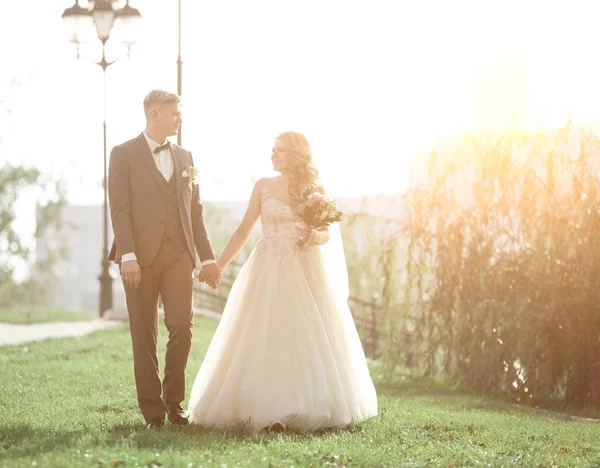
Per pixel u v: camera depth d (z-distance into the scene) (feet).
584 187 37.52
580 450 22.09
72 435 19.94
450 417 26.50
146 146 22.80
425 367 42.55
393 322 43.70
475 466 18.70
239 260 80.48
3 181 144.56
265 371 22.24
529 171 38.37
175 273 22.57
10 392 29.78
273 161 24.39
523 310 38.11
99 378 34.01
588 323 37.01
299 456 18.11
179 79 52.60
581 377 37.17
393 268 43.98
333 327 24.17
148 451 17.78
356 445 19.99
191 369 37.29
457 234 40.63
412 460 18.88
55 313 111.55
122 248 21.99
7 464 16.26
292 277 23.31
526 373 37.73
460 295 40.22
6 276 149.38
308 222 23.54
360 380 24.54
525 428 25.29
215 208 84.64
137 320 22.25
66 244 155.02
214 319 67.51
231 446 19.15
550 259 37.93
